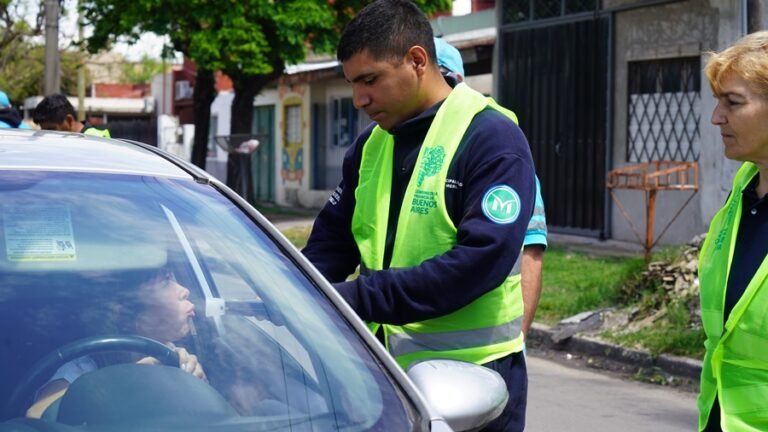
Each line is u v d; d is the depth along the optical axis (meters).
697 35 11.91
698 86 11.99
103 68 47.47
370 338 2.57
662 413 6.54
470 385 2.45
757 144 2.69
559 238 13.66
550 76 13.95
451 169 3.07
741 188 2.80
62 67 35.12
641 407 6.68
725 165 11.52
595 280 9.80
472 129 3.08
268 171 23.78
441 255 2.96
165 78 32.81
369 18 3.10
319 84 21.55
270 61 17.12
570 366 7.95
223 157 25.58
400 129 3.16
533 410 6.59
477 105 3.12
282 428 2.31
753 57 2.67
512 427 3.16
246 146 18.30
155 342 2.47
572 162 13.70
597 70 13.27
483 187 3.00
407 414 2.35
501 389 2.51
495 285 2.97
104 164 2.89
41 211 2.63
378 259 3.17
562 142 13.83
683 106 12.20
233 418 2.33
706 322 2.81
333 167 21.33
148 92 39.94
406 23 3.10
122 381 2.36
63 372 2.35
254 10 15.87
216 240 2.73
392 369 2.48
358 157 3.38
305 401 2.39
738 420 2.70
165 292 2.57
